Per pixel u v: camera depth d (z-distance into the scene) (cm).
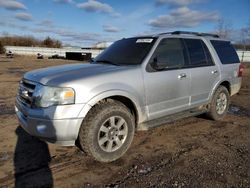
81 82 378
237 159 421
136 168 392
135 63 459
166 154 442
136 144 483
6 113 690
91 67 445
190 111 551
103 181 357
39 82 388
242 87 1197
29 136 516
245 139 513
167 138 516
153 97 458
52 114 361
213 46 608
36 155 434
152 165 402
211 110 602
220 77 602
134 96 428
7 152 445
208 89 575
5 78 1506
